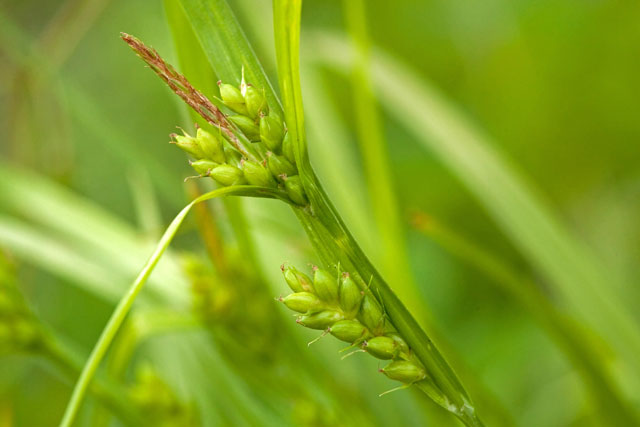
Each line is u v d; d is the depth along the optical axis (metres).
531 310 0.22
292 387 0.22
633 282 0.38
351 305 0.17
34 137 0.35
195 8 0.17
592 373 0.22
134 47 0.16
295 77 0.16
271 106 0.17
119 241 0.26
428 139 0.29
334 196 0.28
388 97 0.30
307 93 0.30
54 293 0.36
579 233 0.43
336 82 0.43
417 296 0.23
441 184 0.42
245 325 0.22
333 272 0.17
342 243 0.17
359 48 0.23
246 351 0.22
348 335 0.17
